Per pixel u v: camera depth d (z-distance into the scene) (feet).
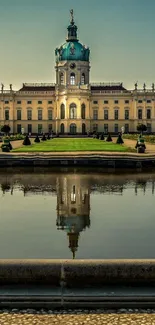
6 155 137.90
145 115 490.90
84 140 322.75
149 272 33.22
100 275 33.32
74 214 62.23
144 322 28.32
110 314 29.71
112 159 133.28
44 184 92.53
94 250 45.19
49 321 28.60
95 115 495.00
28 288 33.01
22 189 85.20
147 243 47.52
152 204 69.46
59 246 46.68
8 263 33.71
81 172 118.11
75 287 33.32
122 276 33.30
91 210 65.00
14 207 67.62
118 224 56.18
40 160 135.23
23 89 516.73
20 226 55.47
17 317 29.30
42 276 33.37
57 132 487.20
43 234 51.52
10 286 33.32
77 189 85.10
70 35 514.68
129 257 42.83
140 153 151.12
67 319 28.91
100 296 31.76
